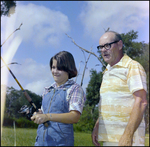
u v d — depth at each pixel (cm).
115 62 200
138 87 173
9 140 656
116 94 188
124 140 164
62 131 165
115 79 191
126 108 183
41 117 154
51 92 183
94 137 213
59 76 183
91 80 1812
